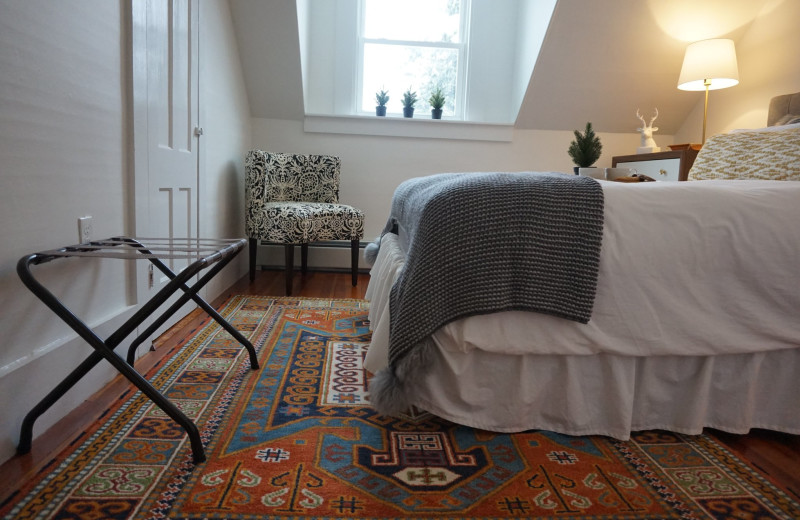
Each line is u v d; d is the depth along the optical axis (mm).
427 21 3879
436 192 1364
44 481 1053
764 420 1391
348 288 3139
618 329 1305
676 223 1310
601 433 1353
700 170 2219
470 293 1262
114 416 1354
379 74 3896
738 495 1104
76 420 1324
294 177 3398
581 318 1271
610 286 1296
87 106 1418
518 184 1320
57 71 1271
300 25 3219
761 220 1318
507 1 3795
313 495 1050
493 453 1249
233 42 3104
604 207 1303
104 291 1547
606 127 3781
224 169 2920
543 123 3738
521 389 1329
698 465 1224
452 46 3895
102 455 1161
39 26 1195
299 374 1711
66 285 1342
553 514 1023
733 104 3295
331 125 3648
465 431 1357
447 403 1344
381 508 1020
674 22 3176
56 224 1285
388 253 1987
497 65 3861
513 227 1279
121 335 1160
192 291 1631
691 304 1316
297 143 3678
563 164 3812
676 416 1388
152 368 1716
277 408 1449
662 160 3088
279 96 3504
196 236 2365
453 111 3945
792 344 1333
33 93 1180
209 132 2600
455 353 1316
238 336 1728
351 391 1588
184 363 1773
